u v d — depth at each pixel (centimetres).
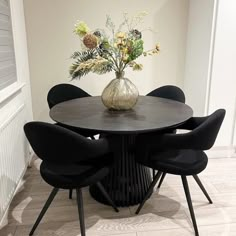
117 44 174
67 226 178
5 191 175
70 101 232
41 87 296
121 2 282
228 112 274
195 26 280
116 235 170
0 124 172
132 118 177
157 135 158
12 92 201
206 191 213
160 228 176
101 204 204
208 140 157
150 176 217
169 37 301
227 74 262
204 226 178
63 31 283
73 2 276
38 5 271
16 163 203
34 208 198
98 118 177
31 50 283
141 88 314
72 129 170
